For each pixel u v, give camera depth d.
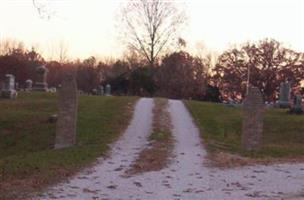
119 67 87.19
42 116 34.34
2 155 26.67
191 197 14.05
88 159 19.81
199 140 27.36
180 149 24.14
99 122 31.31
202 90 80.31
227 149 25.02
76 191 14.16
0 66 84.69
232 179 17.23
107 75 88.19
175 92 78.31
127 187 15.12
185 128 31.12
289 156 23.97
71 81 24.98
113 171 17.80
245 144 25.44
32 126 31.86
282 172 19.23
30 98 44.50
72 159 19.34
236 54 91.50
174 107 39.38
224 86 90.06
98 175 16.88
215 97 81.69
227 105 43.41
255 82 89.19
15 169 16.34
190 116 35.75
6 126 31.97
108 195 13.91
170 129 30.25
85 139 26.56
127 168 18.52
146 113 35.28
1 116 34.09
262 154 24.02
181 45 81.69
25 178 15.18
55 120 32.81
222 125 33.38
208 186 15.77
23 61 89.12
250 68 89.38
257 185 16.25
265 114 38.53
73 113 24.97
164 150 23.39
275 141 30.72
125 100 41.94
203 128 31.77
